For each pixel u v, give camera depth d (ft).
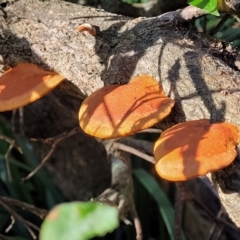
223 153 1.66
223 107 1.77
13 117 2.74
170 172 1.65
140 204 2.91
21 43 2.08
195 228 2.85
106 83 1.97
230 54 1.92
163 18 1.97
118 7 2.46
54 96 2.68
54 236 1.03
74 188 3.14
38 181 3.27
